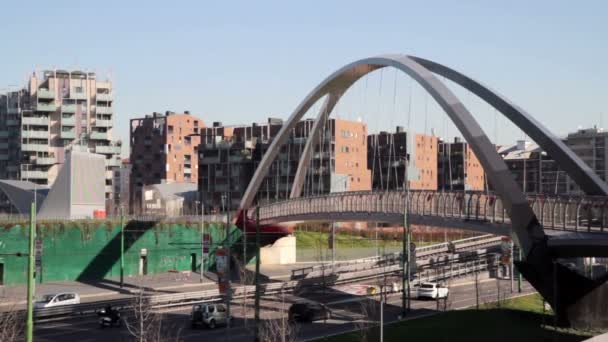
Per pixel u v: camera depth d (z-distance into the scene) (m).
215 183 133.00
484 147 43.12
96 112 140.75
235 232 91.00
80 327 46.84
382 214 56.91
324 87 76.38
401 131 141.25
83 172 94.81
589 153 145.75
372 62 65.12
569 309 43.44
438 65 57.78
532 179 140.50
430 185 140.75
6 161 143.00
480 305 58.78
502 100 49.38
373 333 45.25
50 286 68.25
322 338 43.34
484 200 45.50
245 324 47.16
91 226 76.44
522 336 43.28
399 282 71.19
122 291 66.56
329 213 65.69
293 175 124.31
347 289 70.25
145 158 162.12
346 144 124.69
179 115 161.38
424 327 47.34
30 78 138.75
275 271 85.19
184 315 53.34
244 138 131.88
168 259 84.44
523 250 40.84
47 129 137.00
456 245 96.56
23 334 42.91
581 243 36.94
